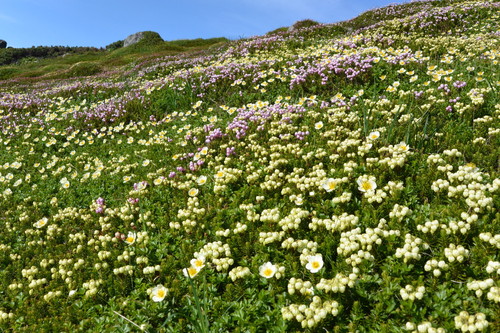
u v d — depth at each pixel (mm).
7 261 5719
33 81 35375
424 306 3207
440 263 3275
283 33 25469
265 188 5531
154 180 6922
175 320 3758
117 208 6305
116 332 3670
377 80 9273
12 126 13672
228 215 5281
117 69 35125
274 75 11586
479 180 4207
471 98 6684
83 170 9367
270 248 4328
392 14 23594
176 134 10000
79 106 15555
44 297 4309
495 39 12047
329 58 11359
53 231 5984
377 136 5707
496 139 5465
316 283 3725
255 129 7887
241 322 3467
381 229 3949
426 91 7664
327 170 5629
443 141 5863
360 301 3416
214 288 3971
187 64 20828
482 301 3082
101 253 4754
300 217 4445
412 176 4969
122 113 12523
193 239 5020
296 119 7938
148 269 4227
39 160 10664
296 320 3312
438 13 17359
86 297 4176
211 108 10867
